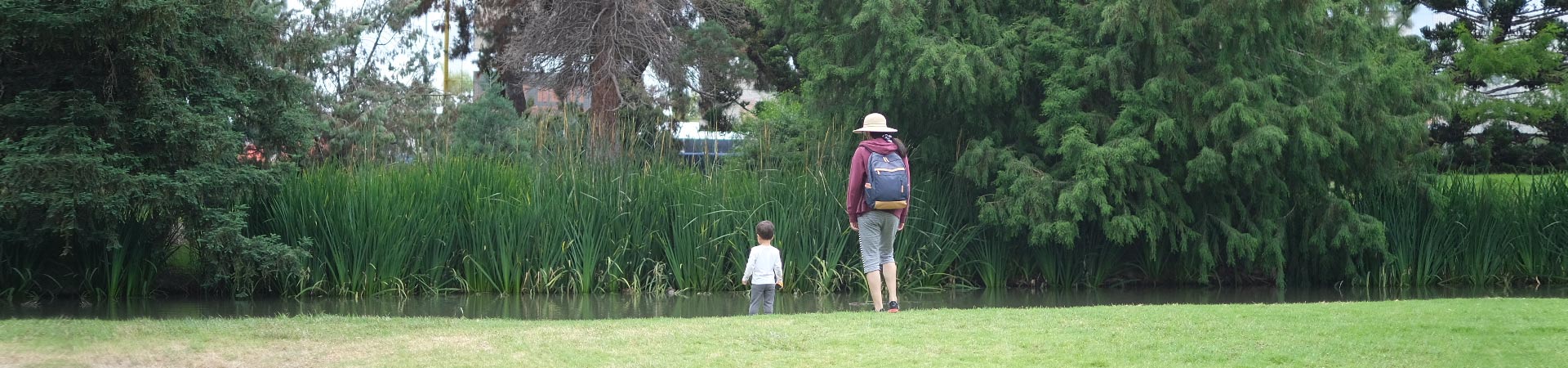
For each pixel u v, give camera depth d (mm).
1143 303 12695
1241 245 14477
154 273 12891
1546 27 25656
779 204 14070
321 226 13047
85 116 11227
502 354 5812
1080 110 14461
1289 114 13617
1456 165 24703
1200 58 14297
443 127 20719
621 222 13930
